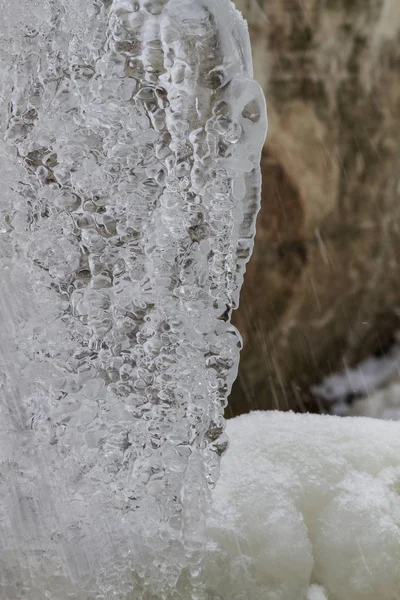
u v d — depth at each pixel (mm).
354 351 7305
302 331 7184
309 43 6715
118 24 2477
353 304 7242
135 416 2654
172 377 2643
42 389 2645
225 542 2768
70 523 2676
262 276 7125
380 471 2910
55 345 2635
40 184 2592
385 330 7340
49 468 2664
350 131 6961
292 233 7062
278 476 2865
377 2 6633
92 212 2592
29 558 2686
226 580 2758
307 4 6586
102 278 2613
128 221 2590
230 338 2635
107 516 2680
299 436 2943
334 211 7074
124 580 2695
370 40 6793
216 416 2664
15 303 2635
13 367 2645
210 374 2645
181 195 2561
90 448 2656
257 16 6641
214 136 2510
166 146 2539
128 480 2666
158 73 2498
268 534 2787
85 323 2625
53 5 2551
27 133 2578
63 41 2553
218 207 2561
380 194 7102
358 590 2795
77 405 2645
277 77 6777
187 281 2605
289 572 2785
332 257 7137
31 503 2674
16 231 2617
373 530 2814
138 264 2605
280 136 6875
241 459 2891
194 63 2482
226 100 2486
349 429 2977
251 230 2570
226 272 2598
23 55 2572
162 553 2693
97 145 2562
